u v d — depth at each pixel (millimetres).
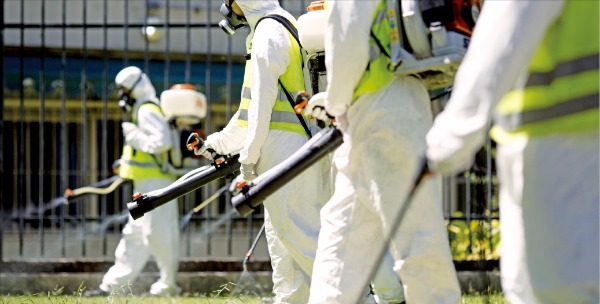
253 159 13922
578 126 6621
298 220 14109
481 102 6586
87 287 23125
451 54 9672
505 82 6586
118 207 35281
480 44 6656
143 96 23062
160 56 33625
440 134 6754
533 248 6758
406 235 10148
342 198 10477
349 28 9812
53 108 34000
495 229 23203
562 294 6664
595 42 6707
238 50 33875
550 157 6695
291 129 14289
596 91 6637
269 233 14914
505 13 6594
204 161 24266
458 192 29234
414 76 10266
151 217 22406
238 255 33156
